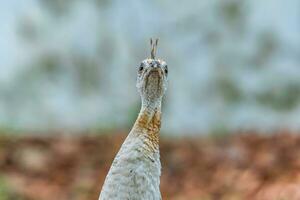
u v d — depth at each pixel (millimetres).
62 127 22219
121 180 7945
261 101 21781
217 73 22188
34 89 22391
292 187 15742
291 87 21812
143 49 23016
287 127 21250
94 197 17234
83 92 22469
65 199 17047
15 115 22094
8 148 18875
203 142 19672
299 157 17562
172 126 21891
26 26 22594
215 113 22031
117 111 22125
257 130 20781
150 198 7977
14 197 16844
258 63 22062
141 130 8062
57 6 22594
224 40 22375
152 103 8125
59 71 22594
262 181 16656
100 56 22812
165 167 18250
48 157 18672
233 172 17375
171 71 22438
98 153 19000
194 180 17531
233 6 22312
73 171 18172
